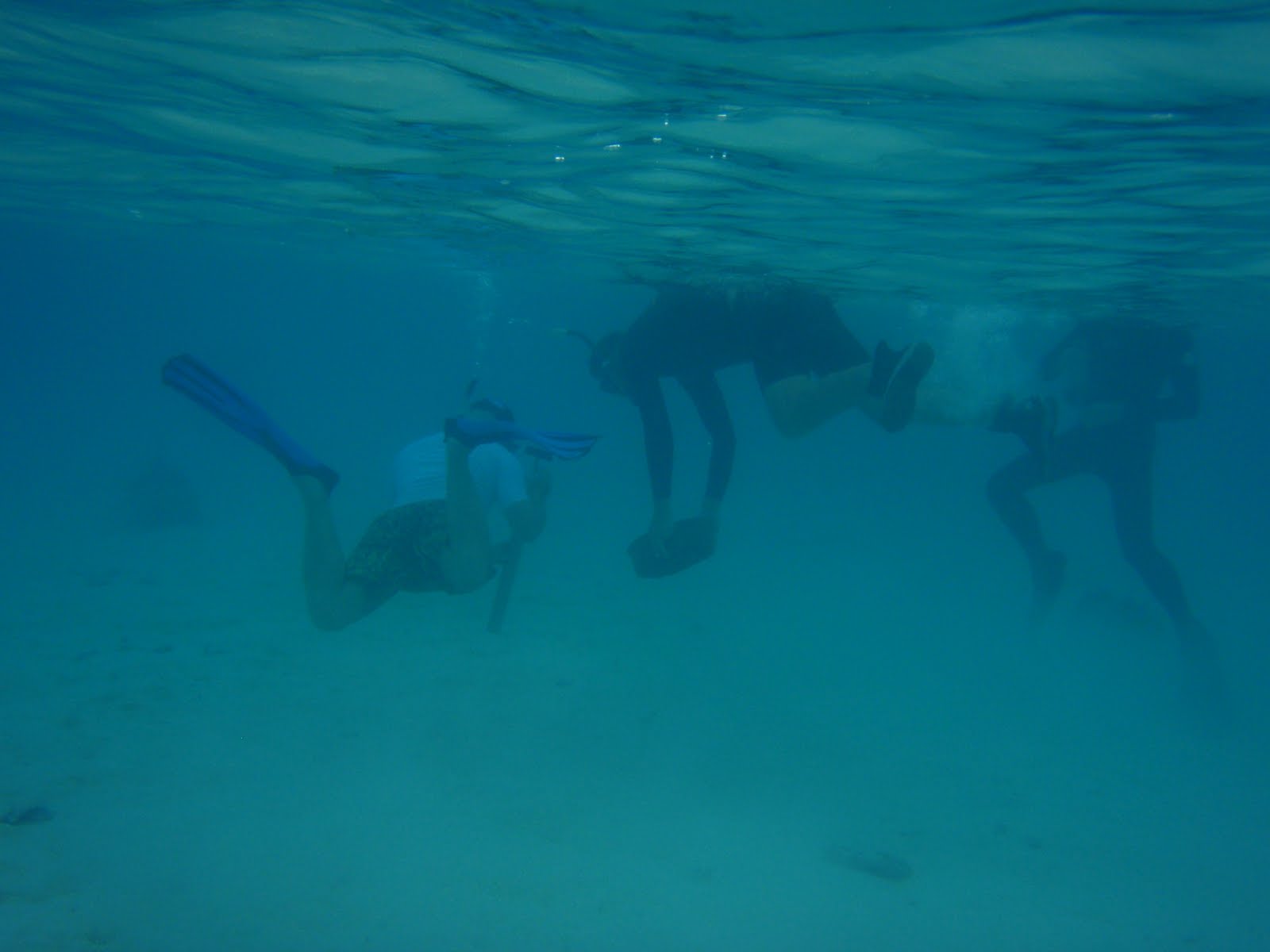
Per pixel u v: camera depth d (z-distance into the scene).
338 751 3.53
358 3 2.72
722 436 3.46
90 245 16.66
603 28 2.69
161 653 4.55
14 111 4.44
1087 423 4.99
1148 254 4.91
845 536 12.71
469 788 3.32
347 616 2.91
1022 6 2.37
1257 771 3.92
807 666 5.08
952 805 3.44
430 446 3.32
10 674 4.10
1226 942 2.71
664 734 3.90
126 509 9.71
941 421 2.82
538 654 4.92
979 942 2.64
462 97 3.38
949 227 4.56
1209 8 2.32
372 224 6.86
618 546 9.73
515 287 15.38
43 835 2.79
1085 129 3.14
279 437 2.90
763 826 3.19
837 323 3.18
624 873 2.85
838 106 3.12
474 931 2.54
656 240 5.49
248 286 29.48
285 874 2.72
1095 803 3.54
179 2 2.89
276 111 3.84
